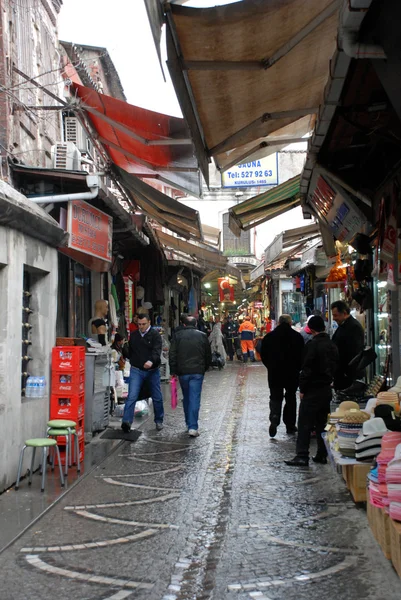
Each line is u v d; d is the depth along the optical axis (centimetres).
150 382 1044
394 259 828
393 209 830
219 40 534
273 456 823
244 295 5209
